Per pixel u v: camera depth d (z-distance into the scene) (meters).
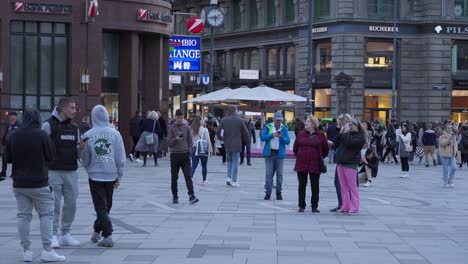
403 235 13.98
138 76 37.50
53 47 34.41
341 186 17.16
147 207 17.81
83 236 13.38
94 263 10.99
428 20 61.47
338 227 14.94
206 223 15.22
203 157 23.77
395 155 39.28
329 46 62.25
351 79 59.19
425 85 62.09
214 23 47.22
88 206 17.66
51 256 11.09
